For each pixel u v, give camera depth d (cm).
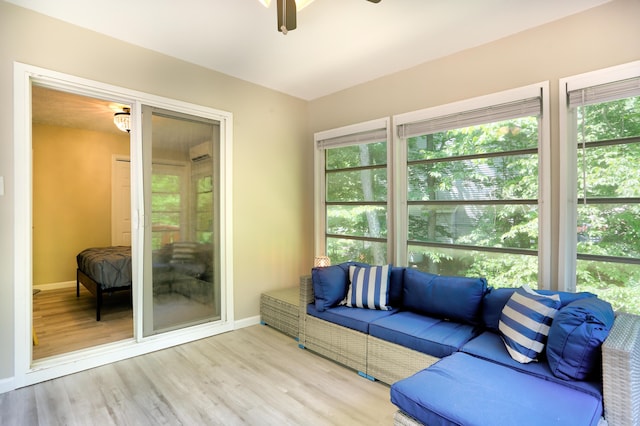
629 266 223
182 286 323
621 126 225
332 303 292
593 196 237
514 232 271
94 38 268
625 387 146
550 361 172
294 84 382
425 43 283
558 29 245
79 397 225
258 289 383
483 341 214
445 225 312
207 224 342
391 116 346
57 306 431
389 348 237
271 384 242
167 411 209
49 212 531
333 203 416
